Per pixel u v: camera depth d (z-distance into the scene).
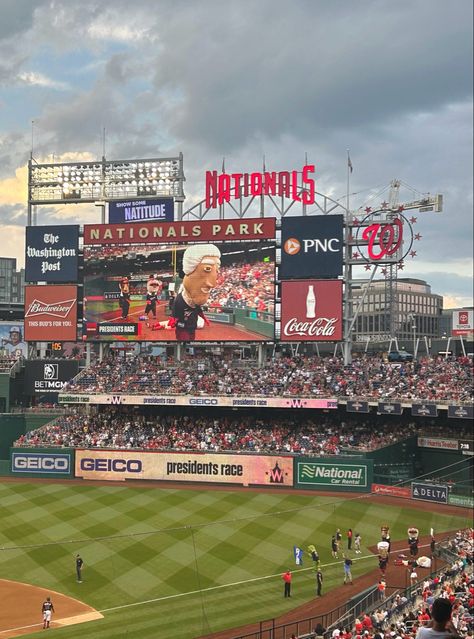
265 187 72.38
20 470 67.50
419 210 70.06
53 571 39.62
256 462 63.38
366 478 60.34
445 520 51.34
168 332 73.19
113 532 47.22
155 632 31.19
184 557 42.00
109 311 74.50
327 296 70.06
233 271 71.94
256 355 95.56
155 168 78.81
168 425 72.12
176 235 73.00
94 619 32.75
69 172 80.62
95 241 74.81
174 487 62.81
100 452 66.25
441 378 66.25
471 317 79.44
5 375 81.50
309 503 56.41
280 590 36.78
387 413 64.25
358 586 37.47
